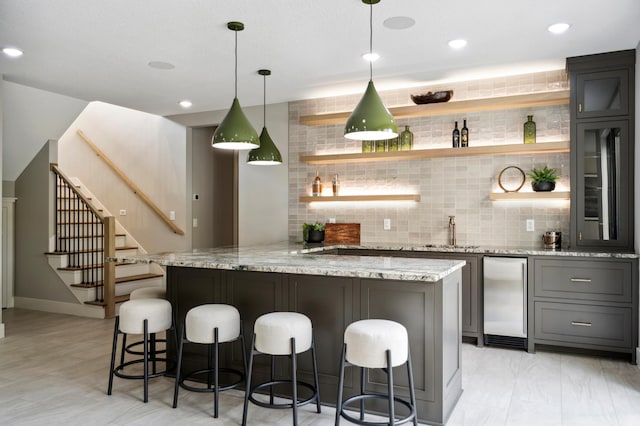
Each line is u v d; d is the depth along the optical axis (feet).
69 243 20.31
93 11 10.69
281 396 10.48
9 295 20.79
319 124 19.06
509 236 16.17
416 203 17.60
